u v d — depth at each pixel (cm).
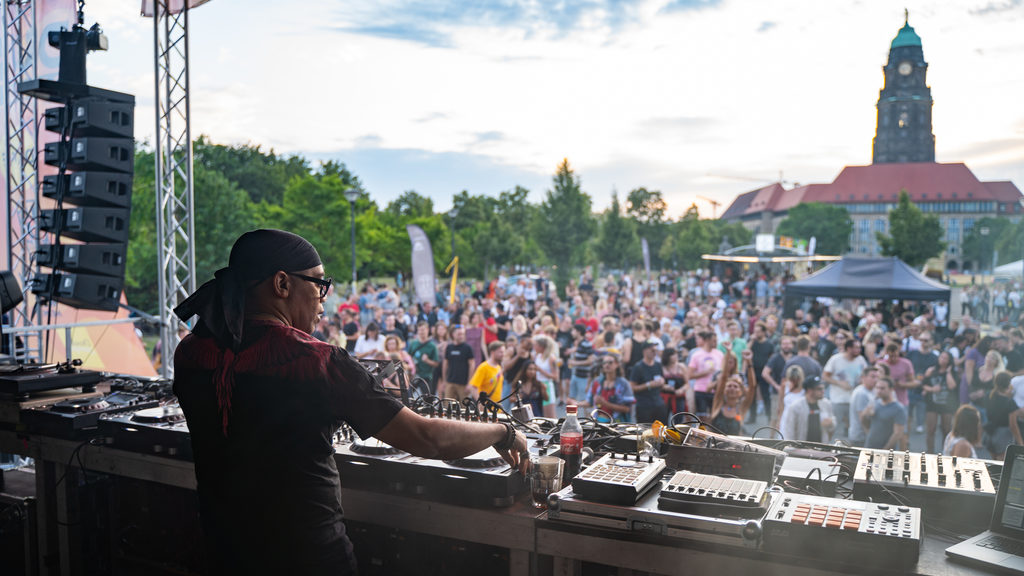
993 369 656
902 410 584
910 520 175
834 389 714
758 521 176
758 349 880
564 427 239
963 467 219
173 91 550
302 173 6184
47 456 300
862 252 10162
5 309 424
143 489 297
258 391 150
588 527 193
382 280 4556
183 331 551
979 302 1691
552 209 3997
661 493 190
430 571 232
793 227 8850
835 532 169
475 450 178
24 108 607
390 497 221
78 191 496
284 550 151
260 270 158
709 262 4272
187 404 158
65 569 299
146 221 2422
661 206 6812
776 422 705
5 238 630
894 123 11169
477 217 6412
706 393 740
